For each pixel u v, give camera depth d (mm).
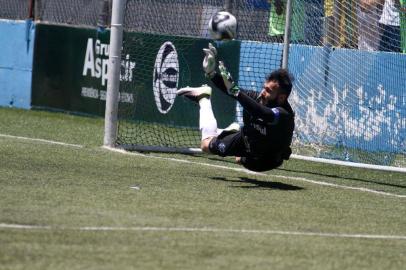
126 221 19391
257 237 18609
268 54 37531
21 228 18031
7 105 46625
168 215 20406
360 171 32156
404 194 27109
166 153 32719
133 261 15969
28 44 45750
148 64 38500
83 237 17578
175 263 15977
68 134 36438
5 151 29703
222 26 25938
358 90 35531
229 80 24344
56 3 44969
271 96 25188
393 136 34938
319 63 36156
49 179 24484
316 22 36250
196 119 39375
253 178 27641
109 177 25641
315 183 27750
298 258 16953
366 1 35625
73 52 44062
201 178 26828
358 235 19625
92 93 43188
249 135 25250
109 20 42375
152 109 38594
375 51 35531
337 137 35438
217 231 18938
